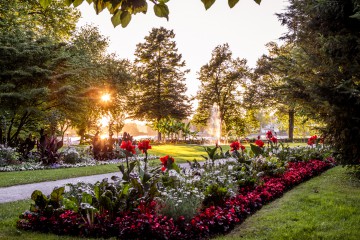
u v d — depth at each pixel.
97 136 18.77
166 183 6.23
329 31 8.95
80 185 5.89
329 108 7.62
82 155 17.83
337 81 8.03
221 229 5.19
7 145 16.98
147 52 49.09
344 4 8.20
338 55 8.34
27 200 7.37
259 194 6.92
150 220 4.75
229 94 52.06
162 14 2.44
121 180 6.17
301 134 51.38
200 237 4.82
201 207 5.71
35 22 24.84
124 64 42.91
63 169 13.74
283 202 6.92
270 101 44.28
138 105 48.47
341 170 11.31
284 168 9.39
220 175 7.46
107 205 5.16
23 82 17.67
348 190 7.92
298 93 8.75
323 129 8.72
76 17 26.94
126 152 6.89
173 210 5.13
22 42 18.61
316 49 8.85
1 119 18.20
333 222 5.33
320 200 6.84
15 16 20.94
